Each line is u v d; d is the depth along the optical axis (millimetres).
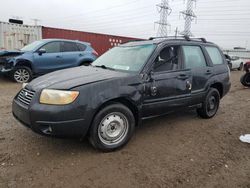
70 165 3578
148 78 4340
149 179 3326
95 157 3828
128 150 4113
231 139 4797
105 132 3912
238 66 23172
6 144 4152
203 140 4680
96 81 3832
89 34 17109
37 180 3207
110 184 3191
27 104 3727
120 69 4543
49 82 3867
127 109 4078
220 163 3828
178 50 5047
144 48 4809
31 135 4531
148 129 5113
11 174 3309
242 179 3436
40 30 15070
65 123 3531
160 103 4551
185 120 5781
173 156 3982
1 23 13680
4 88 8984
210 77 5664
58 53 10586
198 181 3334
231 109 7105
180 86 4871
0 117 5520
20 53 10008
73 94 3572
